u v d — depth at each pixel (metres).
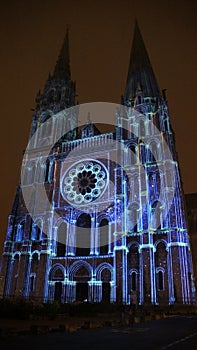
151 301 40.19
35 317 25.36
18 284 50.03
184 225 44.31
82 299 46.44
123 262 44.28
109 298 44.09
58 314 28.61
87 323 21.12
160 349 12.93
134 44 77.44
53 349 12.52
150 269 42.22
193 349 12.95
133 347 13.37
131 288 43.25
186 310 36.91
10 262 54.38
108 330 19.75
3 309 25.73
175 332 18.88
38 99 76.06
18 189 62.22
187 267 41.09
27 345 13.38
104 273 46.22
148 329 20.42
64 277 48.34
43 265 49.62
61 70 81.00
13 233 57.38
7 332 16.05
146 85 64.06
